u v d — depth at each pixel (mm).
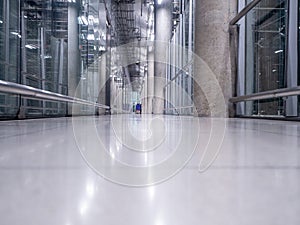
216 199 437
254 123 3037
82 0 8359
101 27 11227
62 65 7223
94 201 426
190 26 9711
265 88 4543
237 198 442
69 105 7004
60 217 362
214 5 5012
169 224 343
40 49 5738
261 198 444
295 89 2787
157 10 13562
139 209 393
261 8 4695
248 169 658
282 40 4039
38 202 420
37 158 806
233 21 4863
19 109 3889
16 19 4570
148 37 18047
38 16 5586
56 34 6707
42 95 3145
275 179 566
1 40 4508
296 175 600
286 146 1093
